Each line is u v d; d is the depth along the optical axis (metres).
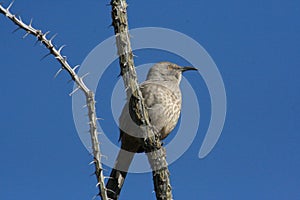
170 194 8.59
